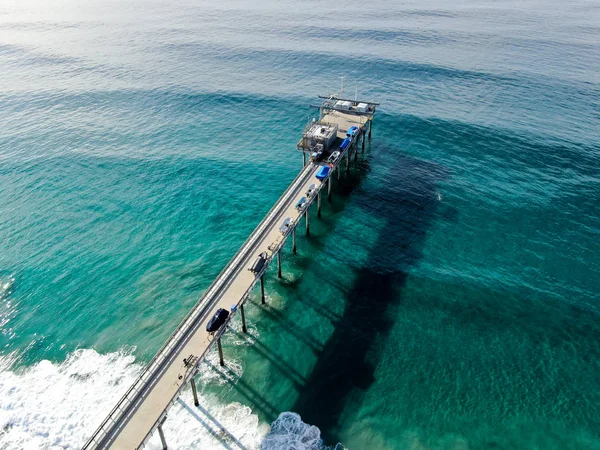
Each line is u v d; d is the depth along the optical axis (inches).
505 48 5364.2
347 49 5344.5
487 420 1612.9
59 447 1517.0
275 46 5492.1
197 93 4200.3
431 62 4874.5
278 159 3213.6
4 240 2437.3
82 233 2500.0
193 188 2886.3
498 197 2792.8
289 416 1615.4
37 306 2060.8
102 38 6072.8
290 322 1979.6
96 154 3238.2
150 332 1937.7
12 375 1755.7
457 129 3531.0
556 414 1630.2
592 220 2593.5
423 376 1763.0
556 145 3282.5
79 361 1812.3
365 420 1611.7
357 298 2106.3
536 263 2308.1
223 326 1683.1
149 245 2427.4
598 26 6387.8
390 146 3344.0
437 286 2167.8
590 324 1972.2
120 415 1418.6
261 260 1931.6
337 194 2849.4
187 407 1632.6
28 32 6456.7
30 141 3398.1
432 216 2647.6
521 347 1870.1
